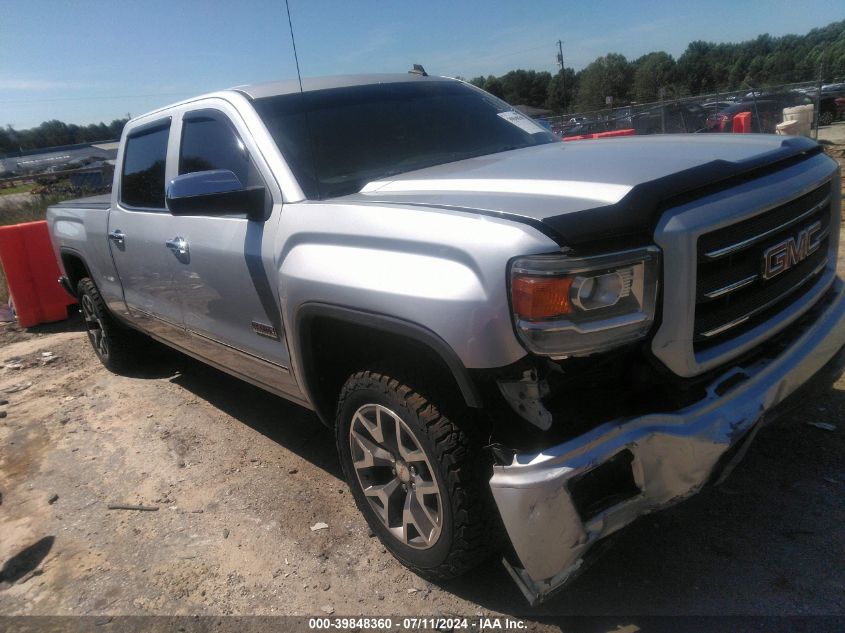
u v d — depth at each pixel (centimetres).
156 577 281
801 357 241
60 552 307
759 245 225
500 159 289
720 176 216
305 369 277
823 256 276
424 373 231
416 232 215
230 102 325
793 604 226
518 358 193
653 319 200
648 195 201
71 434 432
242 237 295
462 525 223
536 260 187
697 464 209
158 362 548
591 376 209
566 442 195
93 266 478
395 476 257
